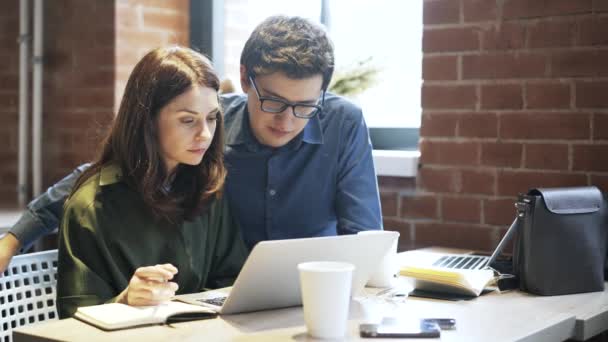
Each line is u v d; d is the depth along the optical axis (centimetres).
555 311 165
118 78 313
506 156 246
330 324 136
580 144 233
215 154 187
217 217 198
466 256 226
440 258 223
